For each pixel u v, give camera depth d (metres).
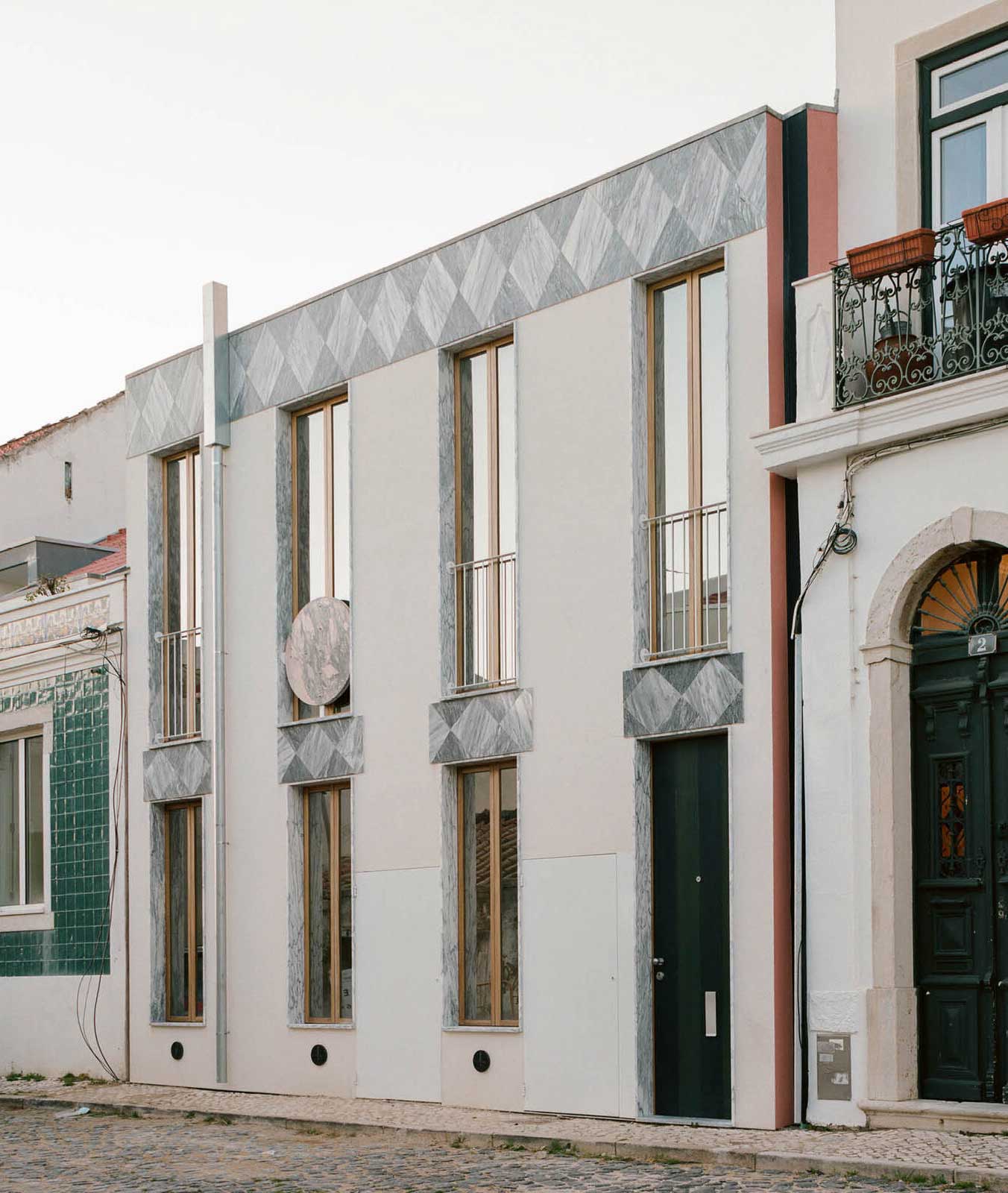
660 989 12.61
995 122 11.86
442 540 14.71
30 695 19.56
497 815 14.17
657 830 12.78
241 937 16.33
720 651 12.29
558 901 13.25
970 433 10.92
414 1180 10.33
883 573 11.34
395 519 15.17
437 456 14.81
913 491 11.23
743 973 11.78
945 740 11.12
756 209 12.34
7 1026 19.33
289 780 15.97
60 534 25.36
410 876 14.64
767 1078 11.54
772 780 11.80
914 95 12.27
